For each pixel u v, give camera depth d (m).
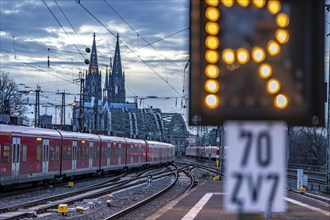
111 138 73.06
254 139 6.38
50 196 38.66
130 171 88.31
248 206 6.36
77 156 57.28
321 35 6.54
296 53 6.46
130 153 84.00
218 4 6.43
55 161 50.00
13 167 39.91
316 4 6.52
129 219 25.67
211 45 6.41
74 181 59.38
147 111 174.50
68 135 54.25
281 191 6.34
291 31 6.47
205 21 6.43
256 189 6.36
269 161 6.36
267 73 6.39
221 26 6.43
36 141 44.91
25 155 42.38
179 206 28.73
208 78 6.39
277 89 6.39
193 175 74.38
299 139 120.25
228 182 6.41
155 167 111.06
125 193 44.22
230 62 6.40
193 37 6.44
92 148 63.44
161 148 112.56
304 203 30.25
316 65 6.50
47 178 47.75
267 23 6.43
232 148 6.39
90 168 62.28
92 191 44.62
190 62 6.43
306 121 6.42
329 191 38.94
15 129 40.62
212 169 93.56
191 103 6.40
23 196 38.69
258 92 6.39
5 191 42.72
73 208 30.91
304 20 6.49
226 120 6.36
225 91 6.39
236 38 6.43
